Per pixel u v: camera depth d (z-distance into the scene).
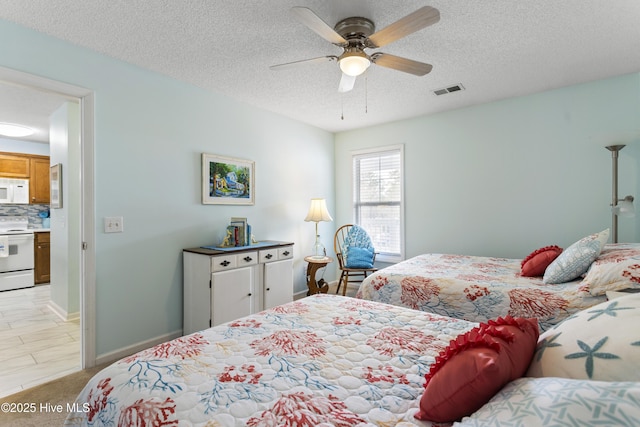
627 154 2.81
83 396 1.03
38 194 5.09
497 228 3.48
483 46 2.32
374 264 4.50
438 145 3.86
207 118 3.10
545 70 2.72
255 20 1.98
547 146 3.18
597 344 0.75
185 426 0.79
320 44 2.27
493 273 2.50
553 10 1.90
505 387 0.75
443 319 1.53
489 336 0.85
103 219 2.38
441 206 3.85
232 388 0.94
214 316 2.63
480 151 3.57
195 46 2.29
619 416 0.51
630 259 1.72
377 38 1.80
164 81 2.76
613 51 2.39
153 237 2.68
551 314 1.81
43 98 3.12
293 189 4.11
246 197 3.48
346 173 4.69
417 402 0.91
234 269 2.80
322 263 3.73
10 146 4.86
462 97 3.35
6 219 5.03
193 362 1.10
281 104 3.53
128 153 2.53
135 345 2.55
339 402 0.90
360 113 3.86
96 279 2.34
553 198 3.16
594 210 2.97
